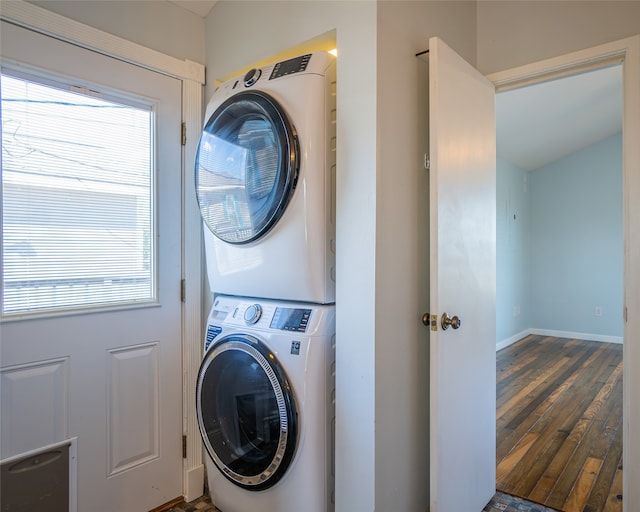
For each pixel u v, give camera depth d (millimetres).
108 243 1652
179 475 1874
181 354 1881
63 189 1529
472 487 1727
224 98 1662
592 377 3885
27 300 1450
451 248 1542
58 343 1512
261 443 1531
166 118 1821
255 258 1565
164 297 1821
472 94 1702
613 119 4707
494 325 1943
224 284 1706
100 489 1620
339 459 1411
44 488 1113
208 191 1706
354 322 1369
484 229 1827
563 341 5473
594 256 5496
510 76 1851
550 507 1873
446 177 1500
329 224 1451
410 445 1536
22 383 1430
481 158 1791
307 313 1461
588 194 5523
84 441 1577
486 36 1921
